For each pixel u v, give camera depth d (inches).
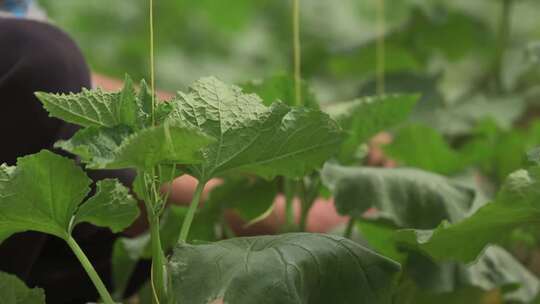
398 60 84.7
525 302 56.1
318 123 42.4
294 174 43.6
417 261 52.6
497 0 97.8
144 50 133.9
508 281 53.7
